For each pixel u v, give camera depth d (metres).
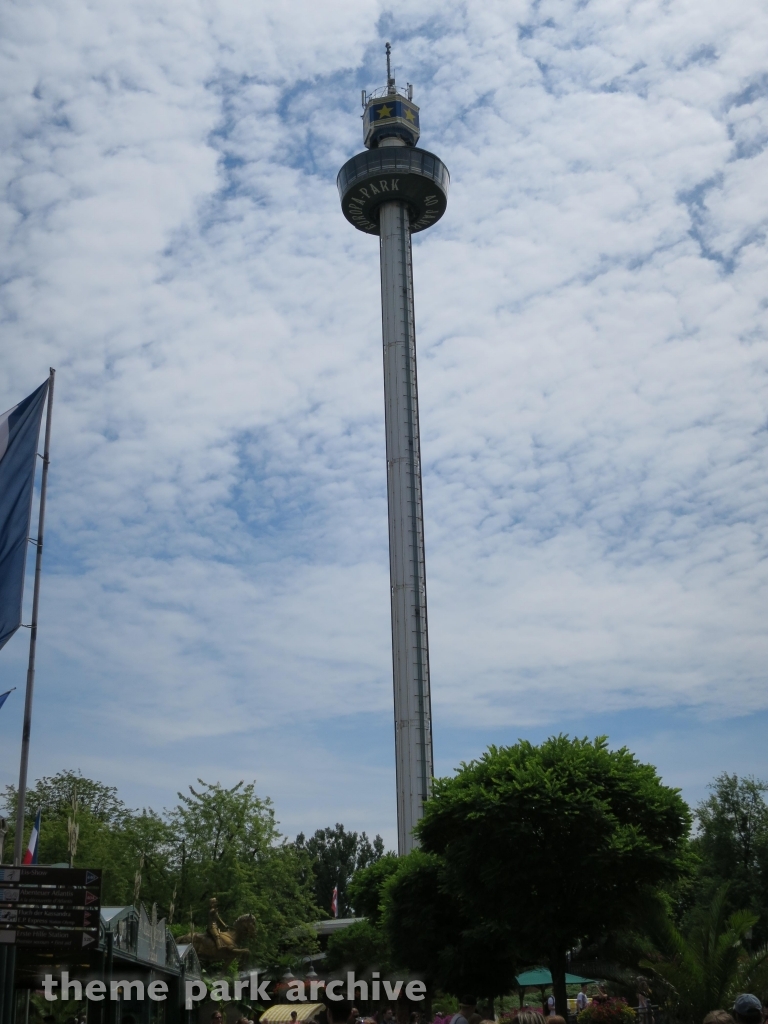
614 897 40.59
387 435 98.50
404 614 91.56
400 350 101.75
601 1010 34.47
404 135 114.75
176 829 72.19
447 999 57.31
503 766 43.97
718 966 29.56
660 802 42.59
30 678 25.50
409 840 84.56
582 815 40.28
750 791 73.94
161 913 69.44
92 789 85.81
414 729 87.88
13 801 82.56
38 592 26.20
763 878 69.69
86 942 21.34
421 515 95.88
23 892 21.56
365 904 71.06
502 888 41.97
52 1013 31.53
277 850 74.88
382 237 108.75
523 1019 10.81
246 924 47.69
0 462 25.70
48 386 27.25
